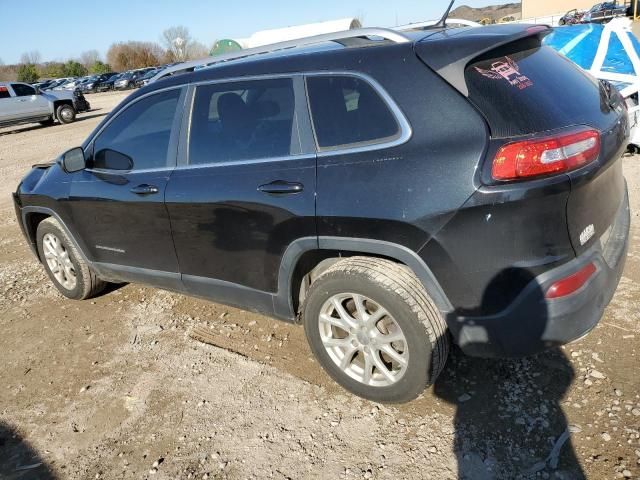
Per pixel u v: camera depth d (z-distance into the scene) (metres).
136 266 3.69
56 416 3.02
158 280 3.62
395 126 2.42
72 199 3.83
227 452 2.62
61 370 3.45
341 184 2.51
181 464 2.58
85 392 3.20
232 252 3.03
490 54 2.38
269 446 2.62
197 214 3.08
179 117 3.23
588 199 2.30
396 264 2.55
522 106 2.22
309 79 2.69
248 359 3.33
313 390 2.98
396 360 2.62
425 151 2.31
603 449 2.34
